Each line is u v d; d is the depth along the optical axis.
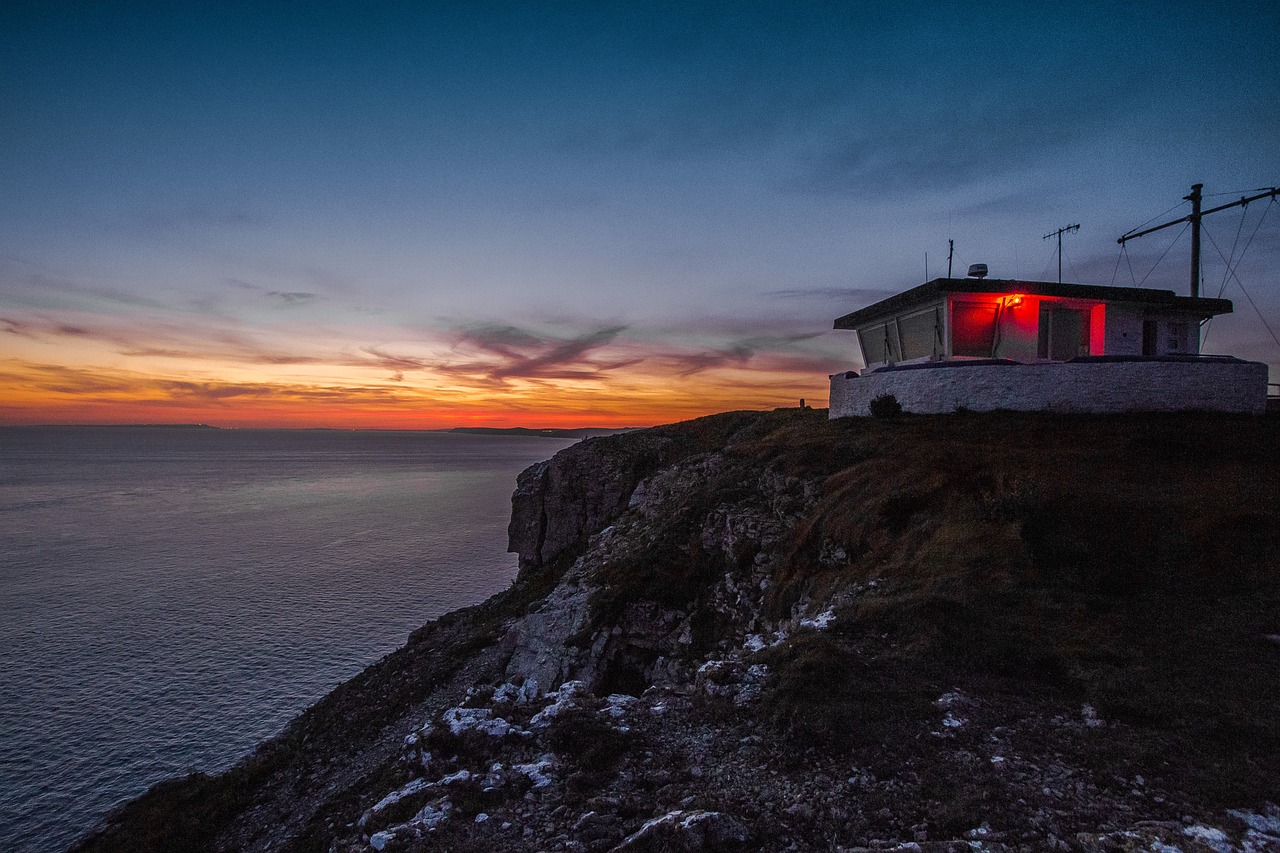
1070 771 7.32
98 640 49.78
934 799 7.00
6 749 34.00
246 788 22.53
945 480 18.02
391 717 25.98
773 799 7.39
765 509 23.36
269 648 48.12
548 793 8.09
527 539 47.84
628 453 46.00
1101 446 20.55
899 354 34.53
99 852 19.97
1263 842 5.70
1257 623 10.51
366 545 88.44
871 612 12.55
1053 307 29.91
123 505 133.75
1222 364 25.27
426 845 7.17
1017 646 10.54
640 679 21.03
